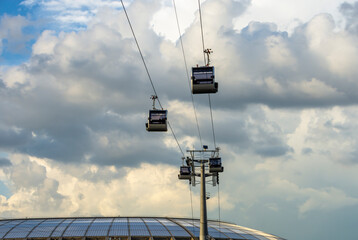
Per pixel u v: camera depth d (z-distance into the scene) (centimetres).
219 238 5666
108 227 5731
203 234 3559
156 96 2688
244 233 6222
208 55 2309
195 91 2253
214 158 4056
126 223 6034
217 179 4428
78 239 5256
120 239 5341
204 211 3684
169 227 5872
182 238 5416
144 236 5378
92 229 5606
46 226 5781
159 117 2672
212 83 2217
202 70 2241
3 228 5647
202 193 3822
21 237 5222
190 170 4066
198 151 4081
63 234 5356
